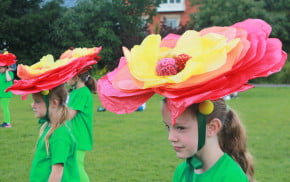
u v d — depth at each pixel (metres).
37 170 3.35
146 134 9.03
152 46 1.68
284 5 30.22
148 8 29.73
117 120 11.19
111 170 6.16
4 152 7.36
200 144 1.86
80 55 4.23
